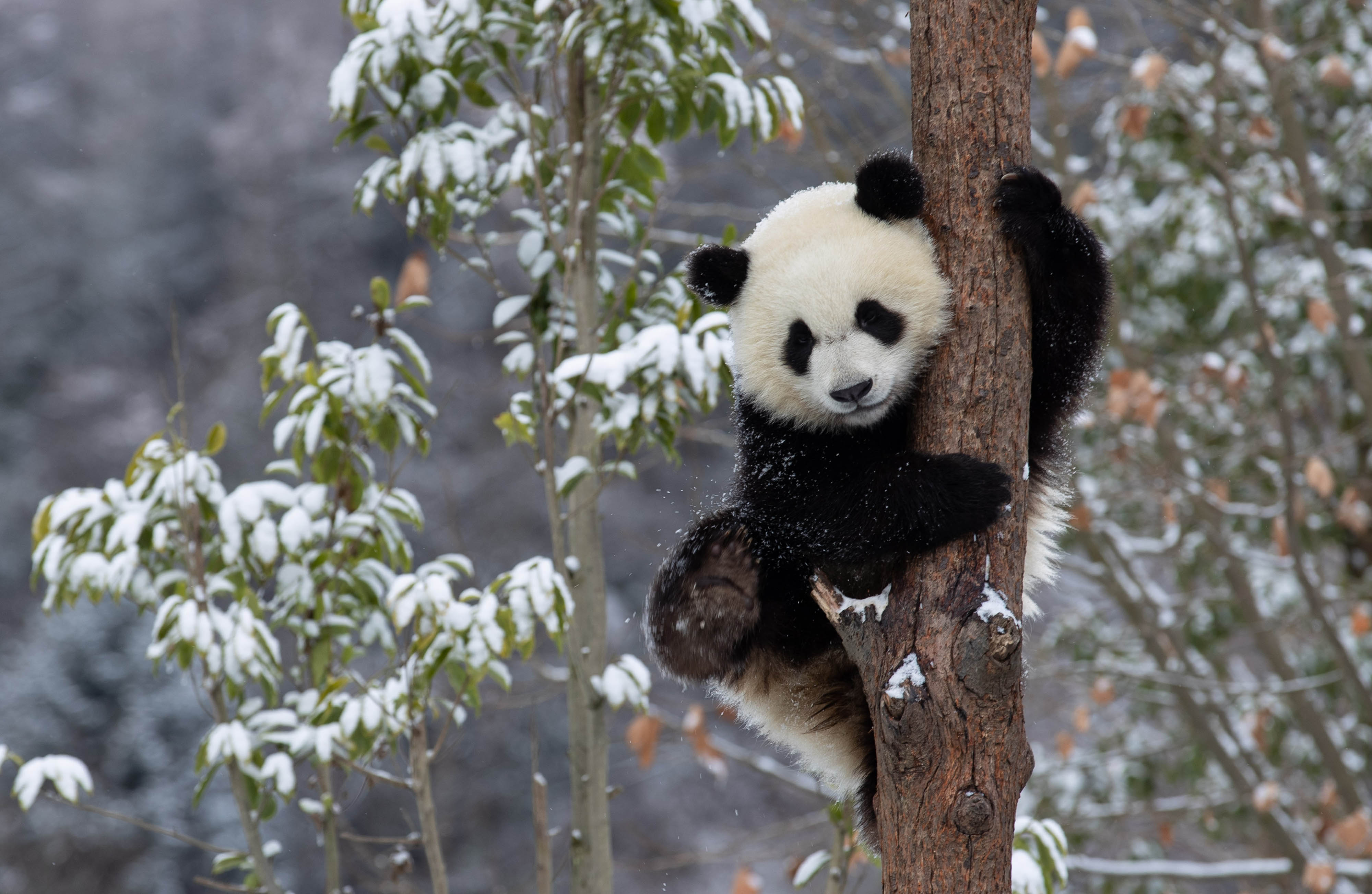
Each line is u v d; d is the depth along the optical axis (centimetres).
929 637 451
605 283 838
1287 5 1505
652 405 729
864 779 618
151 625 2525
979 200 492
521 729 2659
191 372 3825
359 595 780
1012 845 441
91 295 4384
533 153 751
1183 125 1402
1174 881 1427
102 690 2456
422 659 686
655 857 2391
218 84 5094
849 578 547
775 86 820
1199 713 1373
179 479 741
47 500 752
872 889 1898
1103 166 1805
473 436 3356
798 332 559
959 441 481
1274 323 1430
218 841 2331
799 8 1736
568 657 767
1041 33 1444
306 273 4147
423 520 788
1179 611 1468
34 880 2208
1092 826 1412
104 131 4962
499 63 819
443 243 812
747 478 608
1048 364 543
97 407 3997
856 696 614
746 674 632
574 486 742
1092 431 1481
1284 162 1416
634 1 757
